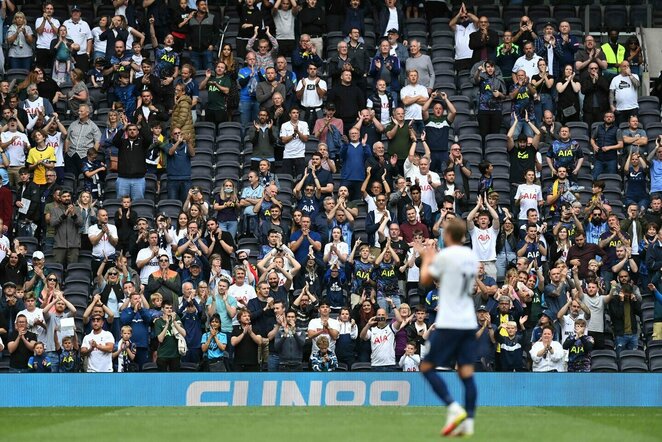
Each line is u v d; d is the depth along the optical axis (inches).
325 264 2822.3
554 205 3002.0
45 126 3117.6
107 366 2561.5
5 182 3048.7
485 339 2564.0
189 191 2915.8
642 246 2928.2
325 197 2997.0
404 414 1966.0
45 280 2731.3
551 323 2659.9
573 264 2748.5
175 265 2817.4
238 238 2957.7
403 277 2827.3
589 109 3356.3
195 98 3277.6
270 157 3112.7
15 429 1759.4
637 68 3486.7
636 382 2384.4
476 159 3193.9
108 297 2709.2
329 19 3614.7
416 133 3228.3
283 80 3240.7
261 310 2615.7
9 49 3467.0
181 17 3464.6
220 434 1603.1
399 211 2945.4
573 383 2378.2
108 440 1551.4
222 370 2593.5
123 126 3068.4
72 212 2891.2
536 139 3127.5
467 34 3479.3
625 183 3152.1
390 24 3523.6
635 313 2755.9
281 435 1573.6
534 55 3353.8
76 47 3472.0
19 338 2561.5
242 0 3457.2
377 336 2625.5
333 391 2357.3
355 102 3223.4
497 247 2864.2
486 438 1524.4
